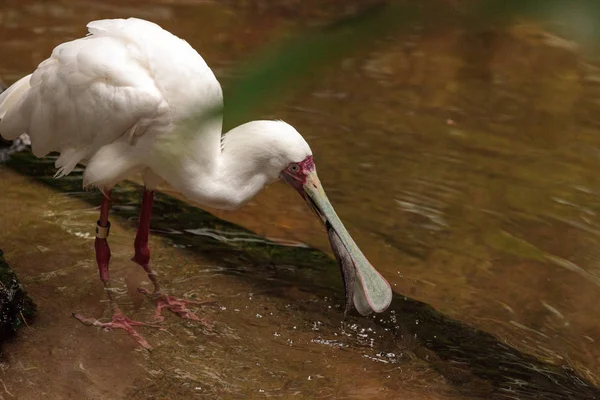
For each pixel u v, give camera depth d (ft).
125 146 25.09
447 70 48.83
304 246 32.42
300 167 24.81
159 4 53.98
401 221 34.24
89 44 24.98
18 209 32.24
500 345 26.81
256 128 24.89
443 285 30.22
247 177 25.25
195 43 48.37
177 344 25.27
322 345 26.27
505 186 37.58
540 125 43.62
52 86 25.35
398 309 28.53
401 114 43.60
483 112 44.60
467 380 24.81
